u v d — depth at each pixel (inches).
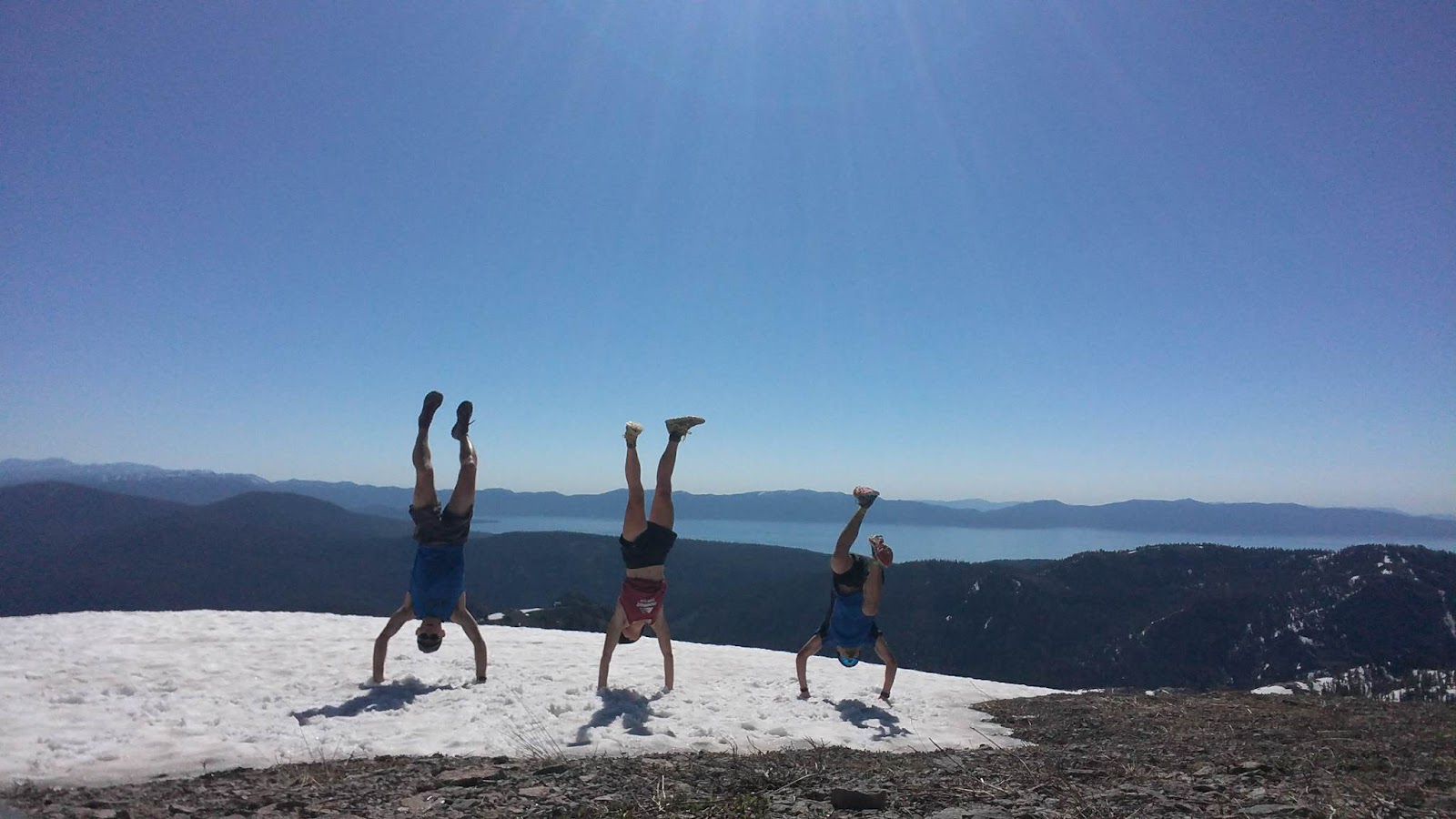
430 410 337.7
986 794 183.3
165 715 265.3
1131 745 271.0
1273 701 373.4
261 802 175.3
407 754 233.0
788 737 281.1
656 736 264.1
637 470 331.6
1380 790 184.5
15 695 281.3
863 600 355.9
